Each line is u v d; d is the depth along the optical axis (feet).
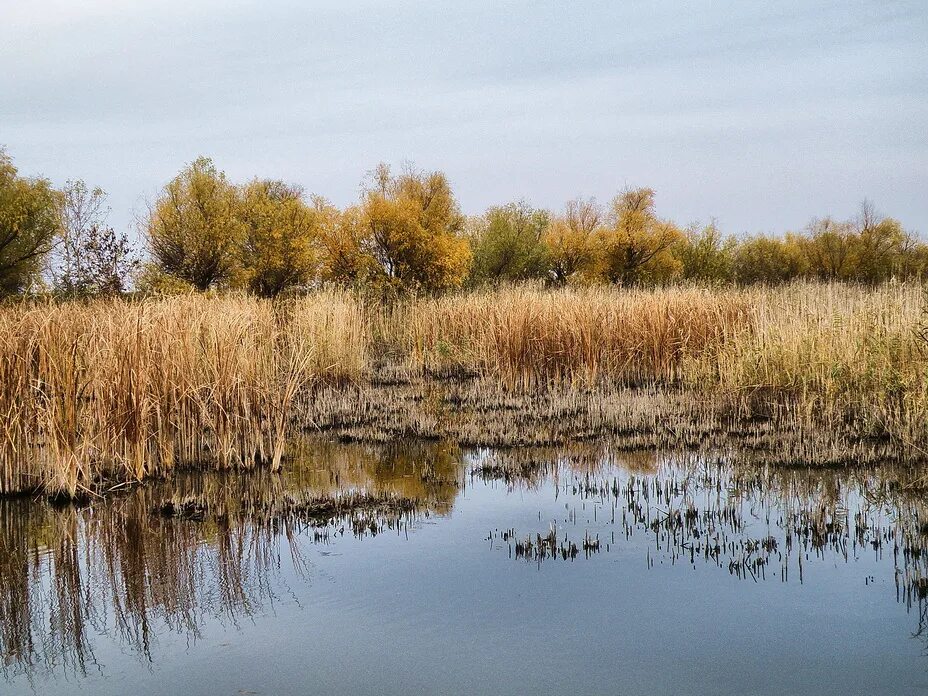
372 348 64.28
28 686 15.78
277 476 31.53
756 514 25.73
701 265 163.22
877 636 17.35
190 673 16.21
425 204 117.91
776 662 16.29
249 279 93.97
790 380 40.78
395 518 26.05
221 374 33.09
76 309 36.83
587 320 50.65
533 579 20.74
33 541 24.29
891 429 34.12
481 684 15.56
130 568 22.04
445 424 40.37
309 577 21.15
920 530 23.88
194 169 86.28
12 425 29.45
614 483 29.71
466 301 65.82
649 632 17.67
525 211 146.20
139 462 30.48
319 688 15.52
